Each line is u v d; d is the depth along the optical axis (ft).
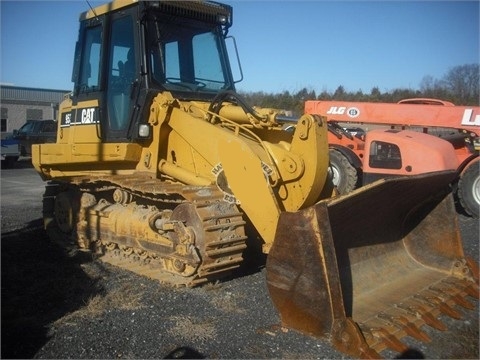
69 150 21.77
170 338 13.11
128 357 12.14
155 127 18.88
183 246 16.17
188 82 20.13
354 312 13.71
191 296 16.03
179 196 17.37
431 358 12.28
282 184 16.06
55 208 23.57
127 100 19.70
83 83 22.40
